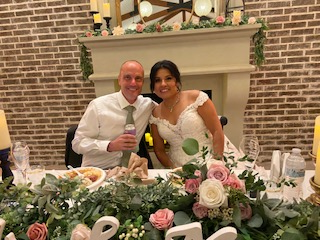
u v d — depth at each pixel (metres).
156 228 0.76
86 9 3.16
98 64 3.05
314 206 0.83
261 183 0.81
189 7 3.04
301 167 1.16
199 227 0.69
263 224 0.77
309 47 3.04
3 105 3.59
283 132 3.34
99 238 0.73
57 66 3.38
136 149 1.75
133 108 1.96
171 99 1.94
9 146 1.41
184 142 0.83
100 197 0.85
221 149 1.85
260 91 3.24
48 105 3.54
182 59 2.95
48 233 0.81
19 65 3.42
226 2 3.00
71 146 2.08
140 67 1.90
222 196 0.72
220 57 2.92
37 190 0.88
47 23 3.25
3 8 3.24
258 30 2.79
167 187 0.87
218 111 3.33
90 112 1.93
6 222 0.83
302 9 2.94
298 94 3.20
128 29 2.90
